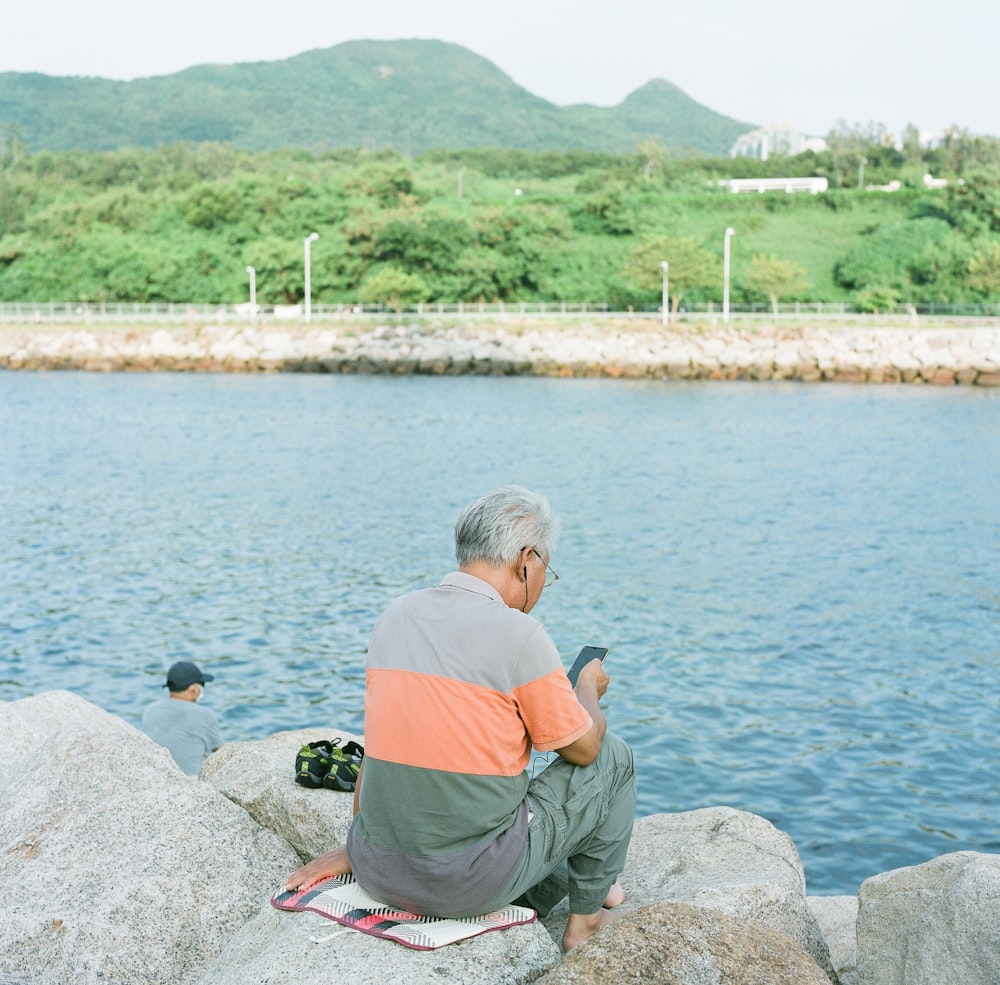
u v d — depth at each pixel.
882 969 4.26
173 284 94.94
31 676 13.70
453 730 3.52
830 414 50.50
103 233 99.88
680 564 20.56
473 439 40.06
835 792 10.38
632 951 3.46
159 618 16.34
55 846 4.67
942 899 3.94
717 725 12.12
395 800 3.57
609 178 134.50
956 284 92.12
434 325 76.19
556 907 4.62
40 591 17.83
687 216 112.19
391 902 3.68
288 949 3.59
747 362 70.12
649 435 42.06
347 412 49.31
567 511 26.14
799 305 86.50
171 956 4.26
